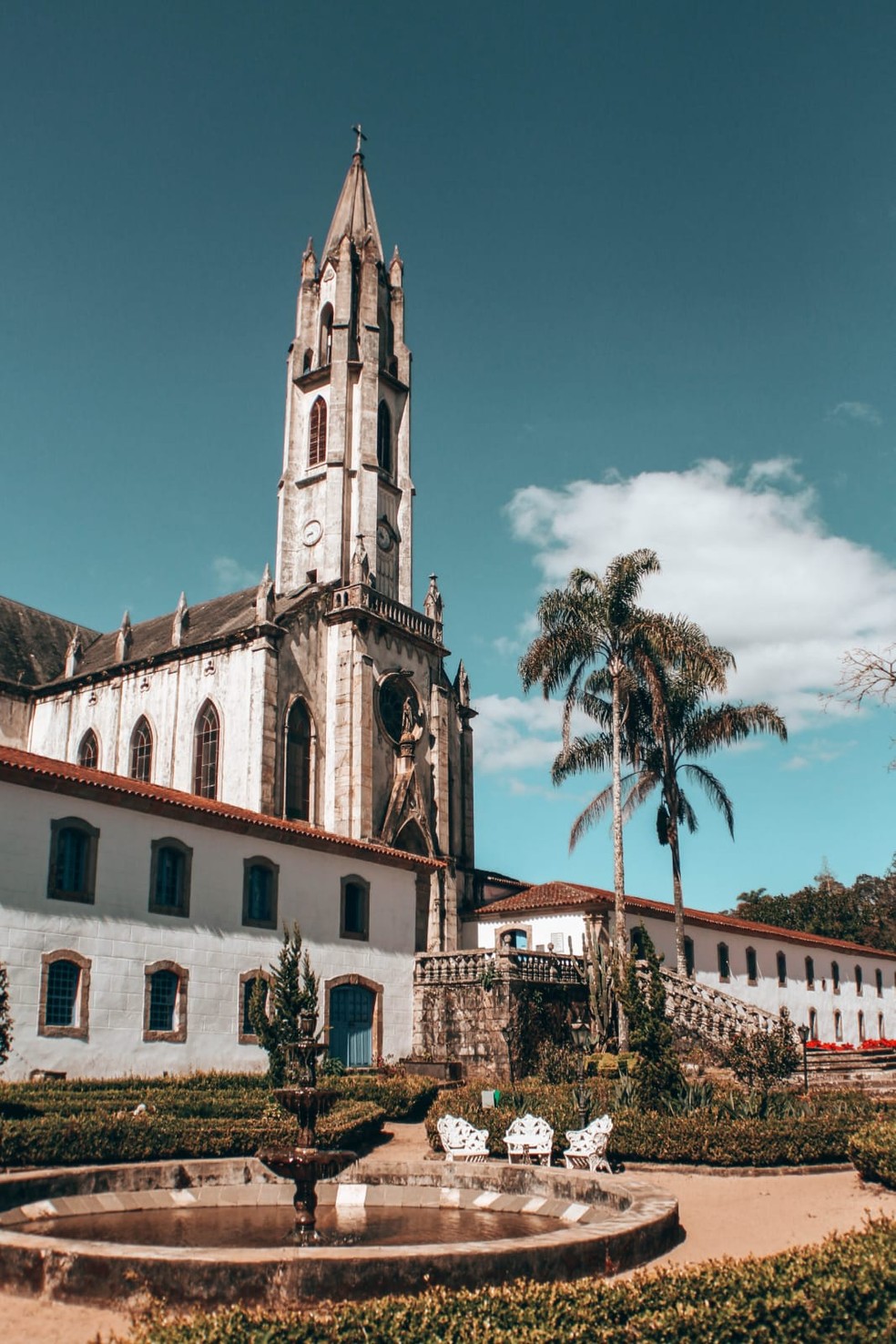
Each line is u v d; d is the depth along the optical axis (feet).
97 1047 96.12
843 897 303.48
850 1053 147.02
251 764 158.40
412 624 188.14
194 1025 105.19
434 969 131.95
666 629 140.77
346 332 200.44
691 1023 133.69
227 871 112.37
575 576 145.89
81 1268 37.96
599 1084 92.94
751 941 194.59
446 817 184.34
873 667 95.04
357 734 170.09
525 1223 53.78
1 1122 67.56
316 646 173.88
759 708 153.89
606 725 151.12
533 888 183.93
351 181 218.59
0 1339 34.37
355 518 192.54
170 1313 35.88
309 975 99.81
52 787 95.96
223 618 187.11
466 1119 81.87
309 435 201.98
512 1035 123.03
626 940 136.77
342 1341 29.37
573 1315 31.40
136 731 176.86
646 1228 46.57
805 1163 76.18
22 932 92.07
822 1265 35.29
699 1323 31.30
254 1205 58.85
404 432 207.10
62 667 209.26
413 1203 59.77
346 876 127.75
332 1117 83.05
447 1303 31.60
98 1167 56.59
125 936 100.48
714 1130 75.61
